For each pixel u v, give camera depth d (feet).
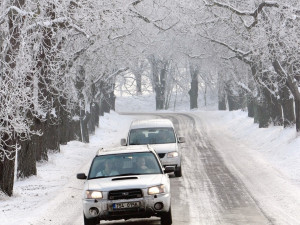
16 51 200.03
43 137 301.02
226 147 383.04
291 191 188.34
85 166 298.15
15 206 181.88
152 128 249.14
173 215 152.15
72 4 264.72
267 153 329.72
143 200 130.31
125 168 142.31
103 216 131.13
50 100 298.15
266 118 462.19
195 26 429.79
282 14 330.54
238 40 426.92
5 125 204.95
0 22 200.75
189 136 490.49
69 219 151.94
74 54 349.20
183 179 233.14
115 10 320.29
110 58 444.55
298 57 335.26
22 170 251.80
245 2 379.76
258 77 426.92
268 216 147.33
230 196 185.57
